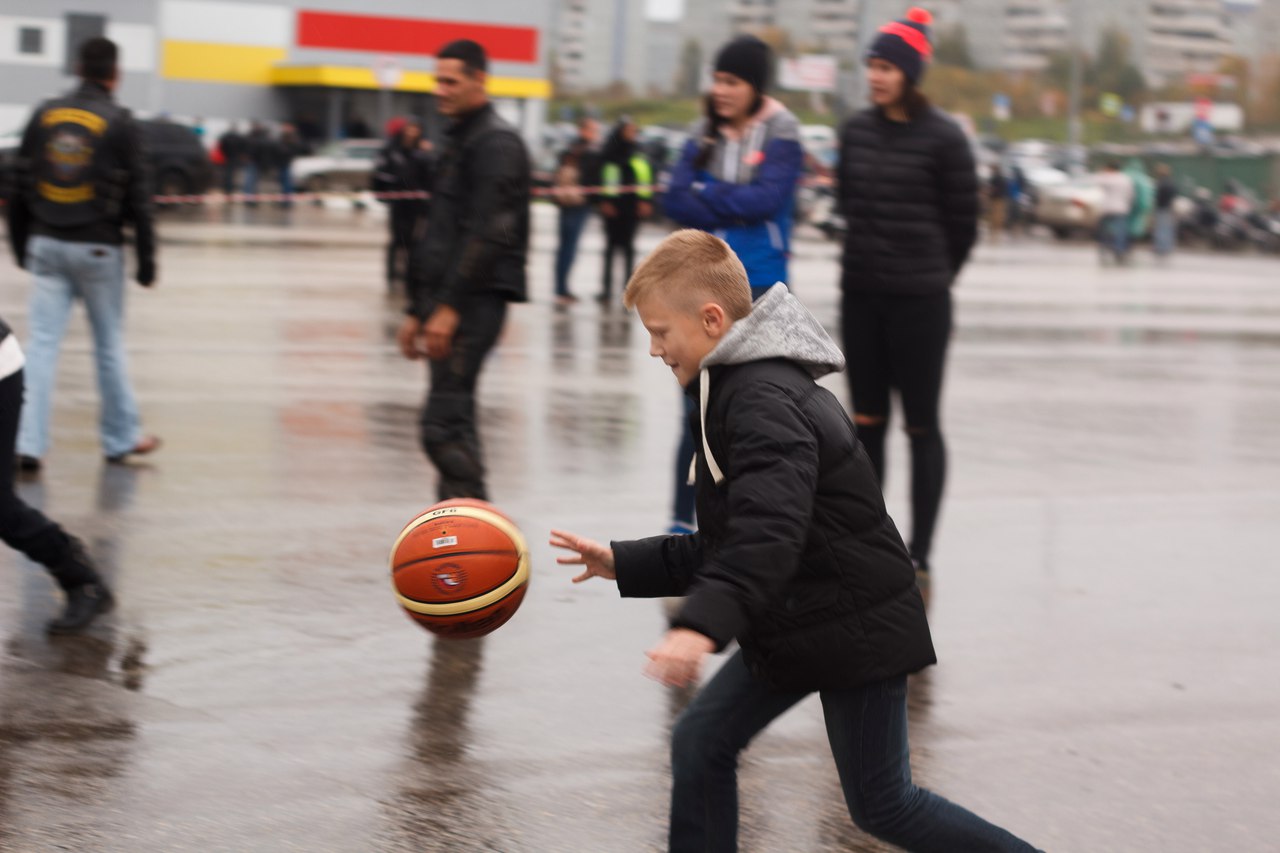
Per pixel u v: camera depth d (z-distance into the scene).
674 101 164.50
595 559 4.21
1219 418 14.24
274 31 53.84
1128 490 10.84
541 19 57.81
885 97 7.95
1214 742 6.16
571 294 21.80
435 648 6.81
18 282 20.27
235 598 7.34
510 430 11.90
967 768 5.79
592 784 5.48
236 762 5.50
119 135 9.30
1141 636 7.50
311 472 10.10
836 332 19.70
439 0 55.91
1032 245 43.16
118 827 4.95
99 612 6.81
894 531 4.01
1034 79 169.25
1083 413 14.20
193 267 23.98
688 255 3.94
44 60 49.94
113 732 5.70
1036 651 7.21
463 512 4.53
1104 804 5.52
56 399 12.24
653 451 11.31
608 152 21.27
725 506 3.96
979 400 14.75
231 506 9.09
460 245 7.51
